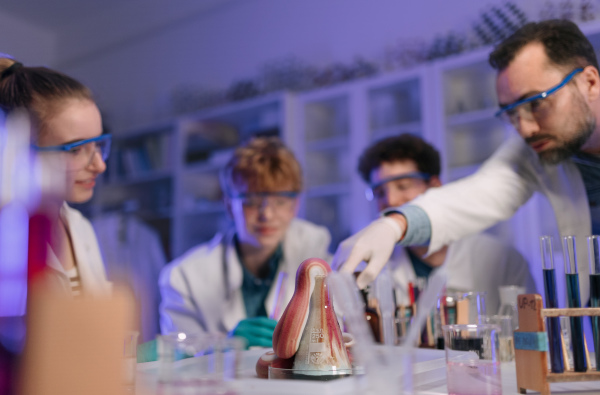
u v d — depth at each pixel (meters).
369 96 3.35
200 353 0.59
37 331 0.40
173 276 1.96
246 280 1.88
